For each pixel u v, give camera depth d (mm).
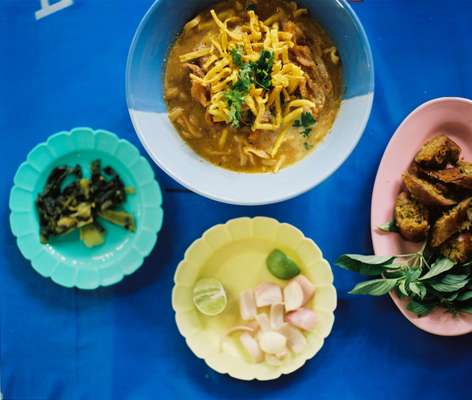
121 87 1256
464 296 1176
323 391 1261
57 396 1260
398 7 1259
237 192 1081
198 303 1238
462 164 1202
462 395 1260
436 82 1257
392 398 1258
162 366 1268
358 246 1259
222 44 1069
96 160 1247
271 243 1262
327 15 1076
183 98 1115
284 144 1106
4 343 1262
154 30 1061
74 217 1234
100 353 1266
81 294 1271
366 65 1039
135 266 1230
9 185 1261
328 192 1263
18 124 1254
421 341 1266
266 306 1268
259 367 1237
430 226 1205
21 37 1248
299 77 1053
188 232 1271
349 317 1267
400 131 1201
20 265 1271
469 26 1260
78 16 1247
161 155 1073
